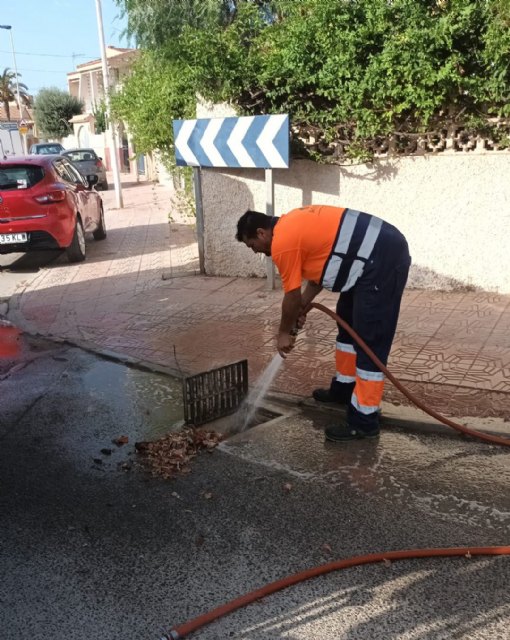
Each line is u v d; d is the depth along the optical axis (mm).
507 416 4152
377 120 6598
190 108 9109
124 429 4414
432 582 2705
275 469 3717
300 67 6703
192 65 7316
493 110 6242
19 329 6926
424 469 3631
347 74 6500
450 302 6605
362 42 6363
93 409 4773
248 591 2713
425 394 4551
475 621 2479
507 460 3689
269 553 2957
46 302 7965
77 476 3785
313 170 7285
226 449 3998
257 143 7039
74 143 43750
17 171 9555
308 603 2619
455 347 5383
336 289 3834
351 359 4312
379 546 2965
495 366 4938
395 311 3820
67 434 4375
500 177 6465
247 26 7465
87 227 11125
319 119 6969
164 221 14188
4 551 3066
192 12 10688
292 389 4836
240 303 7184
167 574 2846
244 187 7824
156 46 10680
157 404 4809
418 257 7043
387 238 3697
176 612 2609
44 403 4930
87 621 2578
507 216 6543
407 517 3180
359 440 4004
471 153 6523
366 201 7125
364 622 2500
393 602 2602
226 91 7176
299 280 3689
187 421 4359
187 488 3564
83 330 6711
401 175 6883
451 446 3885
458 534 3023
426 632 2434
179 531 3166
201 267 8570
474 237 6734
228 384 4535
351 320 4172
